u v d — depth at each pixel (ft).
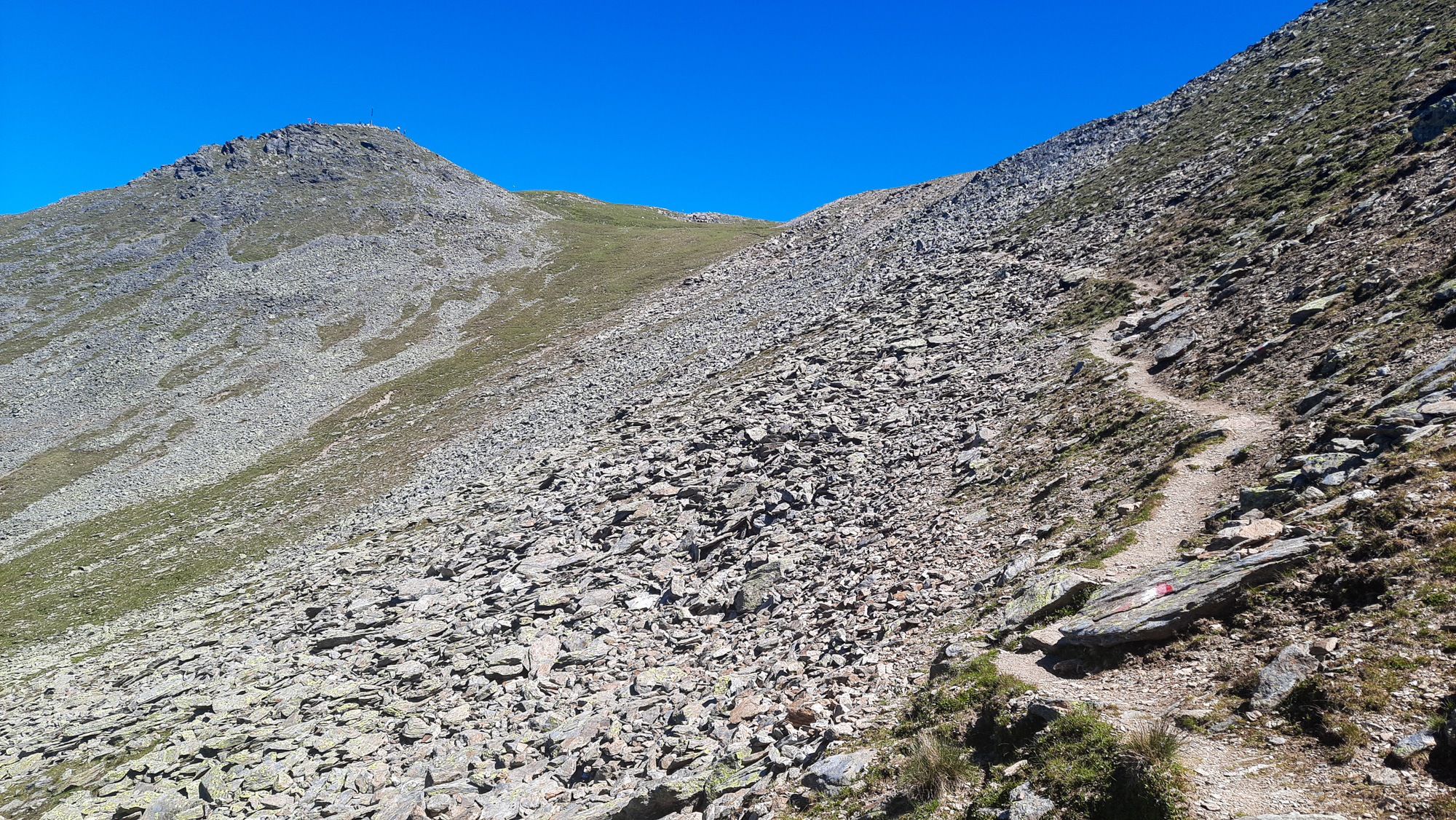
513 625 94.94
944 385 126.52
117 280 502.38
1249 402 71.56
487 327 391.86
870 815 35.19
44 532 238.89
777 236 417.90
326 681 91.50
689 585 92.53
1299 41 215.10
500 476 175.42
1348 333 71.72
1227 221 132.57
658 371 230.07
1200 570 43.45
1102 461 73.46
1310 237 102.42
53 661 137.28
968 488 84.43
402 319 423.23
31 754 92.02
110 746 88.17
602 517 124.26
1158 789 27.96
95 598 173.78
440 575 122.11
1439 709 27.84
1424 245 77.61
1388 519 39.86
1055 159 268.41
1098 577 49.01
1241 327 89.71
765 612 76.95
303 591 138.92
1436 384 52.54
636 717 62.75
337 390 334.44
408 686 85.56
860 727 44.27
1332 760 27.78
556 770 57.88
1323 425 57.67
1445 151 97.45
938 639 52.85
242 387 352.90
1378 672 30.81
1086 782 30.12
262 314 438.81
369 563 142.82
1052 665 42.06
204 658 115.24
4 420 340.18
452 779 62.59
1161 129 225.76
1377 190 101.65
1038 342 126.21
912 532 79.05
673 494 122.72
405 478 211.20
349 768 69.51
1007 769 33.65
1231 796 27.32
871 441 115.85
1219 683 34.96
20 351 410.11
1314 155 133.18
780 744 46.96
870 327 178.81
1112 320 119.44
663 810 45.93
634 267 463.83
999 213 244.22
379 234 574.15
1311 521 44.11
